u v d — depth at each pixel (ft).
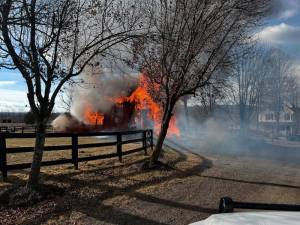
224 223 8.94
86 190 36.09
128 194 35.91
